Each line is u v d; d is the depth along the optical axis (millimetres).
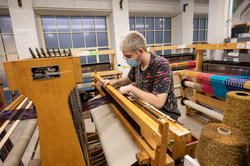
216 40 2857
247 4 2518
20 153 694
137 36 976
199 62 2180
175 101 1136
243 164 616
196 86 2064
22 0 3006
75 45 4078
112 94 1045
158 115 740
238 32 2164
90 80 2695
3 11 3104
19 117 884
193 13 4789
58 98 573
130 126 856
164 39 5070
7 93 2973
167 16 4809
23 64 502
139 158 616
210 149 619
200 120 2352
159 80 974
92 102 1199
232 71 1840
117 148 794
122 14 3867
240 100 858
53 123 595
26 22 3113
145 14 4406
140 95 953
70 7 3566
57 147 626
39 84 537
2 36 3367
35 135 1586
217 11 2750
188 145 1089
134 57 1012
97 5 3783
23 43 3160
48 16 3666
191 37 4836
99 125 1074
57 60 534
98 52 2654
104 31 4270
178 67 3137
